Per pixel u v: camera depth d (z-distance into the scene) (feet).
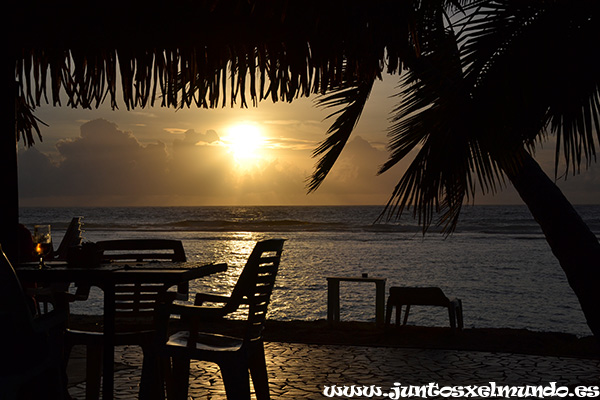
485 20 12.81
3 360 9.29
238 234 183.11
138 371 19.16
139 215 404.77
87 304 46.47
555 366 20.07
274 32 10.90
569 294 55.93
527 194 16.90
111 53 11.93
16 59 12.60
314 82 10.92
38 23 11.58
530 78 12.24
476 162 12.74
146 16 11.20
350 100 16.74
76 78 12.01
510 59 12.43
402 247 121.90
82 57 12.00
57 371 10.59
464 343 23.91
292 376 18.72
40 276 11.34
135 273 11.19
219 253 109.09
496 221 250.78
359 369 19.71
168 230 210.38
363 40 10.72
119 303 14.32
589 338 24.80
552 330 38.42
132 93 11.72
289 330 26.89
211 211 501.56
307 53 10.88
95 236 168.55
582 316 44.04
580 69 12.21
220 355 11.46
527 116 12.42
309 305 47.80
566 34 12.25
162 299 14.16
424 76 13.55
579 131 12.42
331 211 467.93
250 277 11.52
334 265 84.58
